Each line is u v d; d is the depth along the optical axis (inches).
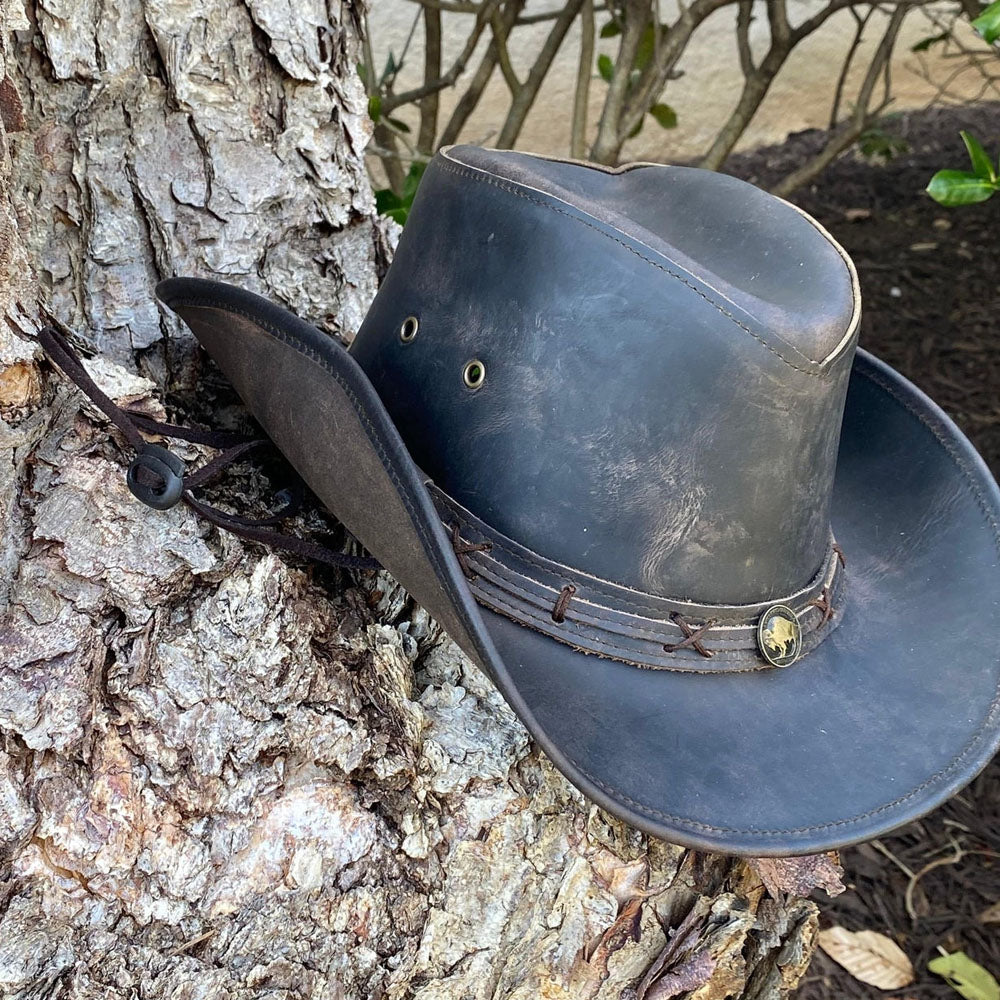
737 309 40.6
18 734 38.7
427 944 46.6
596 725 40.4
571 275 41.4
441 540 35.9
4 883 38.2
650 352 40.8
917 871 89.1
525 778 48.7
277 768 43.5
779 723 44.5
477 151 46.6
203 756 41.9
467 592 35.7
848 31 193.9
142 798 40.9
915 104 212.4
